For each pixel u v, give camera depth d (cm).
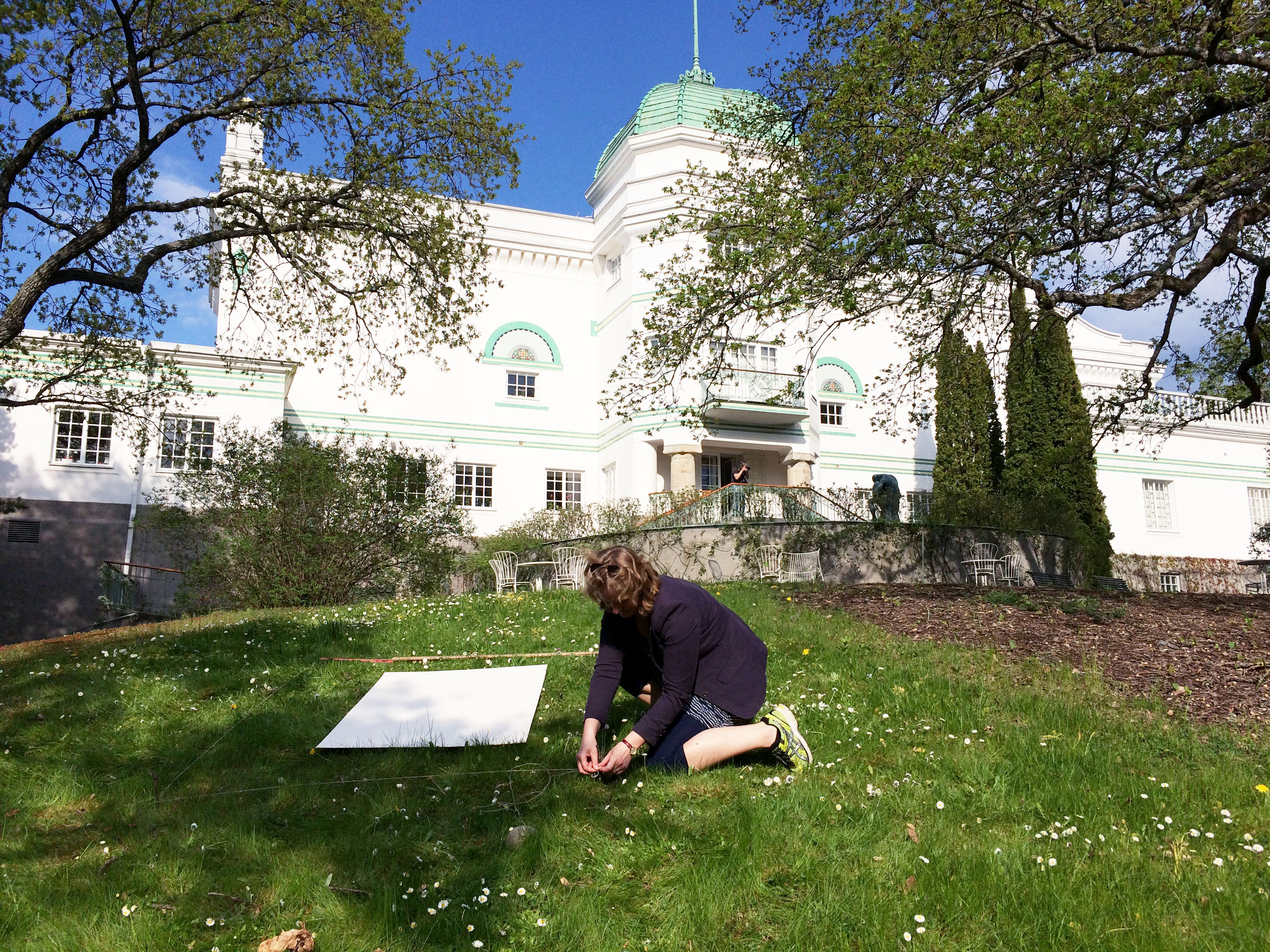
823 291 961
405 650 661
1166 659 629
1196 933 263
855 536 1508
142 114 1065
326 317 1469
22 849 322
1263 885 292
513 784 377
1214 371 1455
